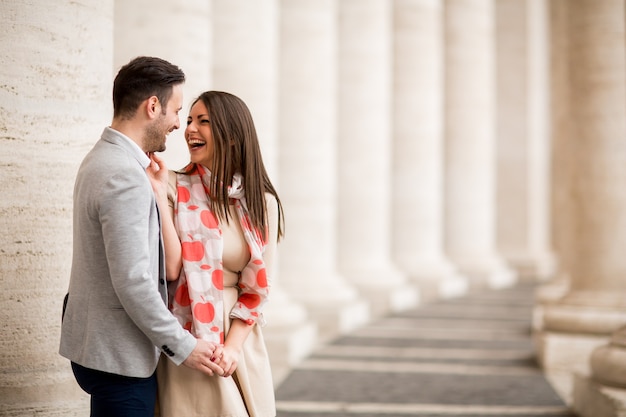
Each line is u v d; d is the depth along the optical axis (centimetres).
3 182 672
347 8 2619
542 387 1415
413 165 3075
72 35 707
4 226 672
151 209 550
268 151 1656
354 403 1278
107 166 539
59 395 697
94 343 545
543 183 4700
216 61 1606
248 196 598
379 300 2569
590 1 1505
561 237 2309
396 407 1252
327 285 2147
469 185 3612
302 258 2128
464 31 3616
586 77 1516
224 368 568
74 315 552
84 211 542
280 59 2120
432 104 3112
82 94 717
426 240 3100
